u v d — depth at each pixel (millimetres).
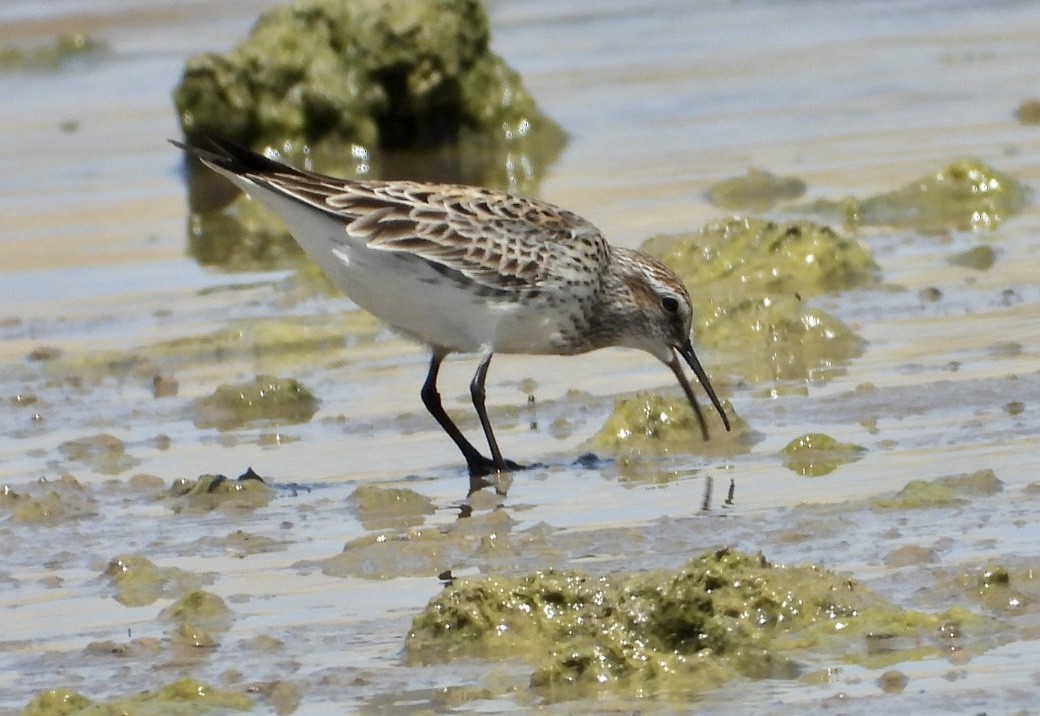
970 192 21031
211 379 16484
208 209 23828
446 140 28016
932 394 14266
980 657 9039
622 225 20922
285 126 27609
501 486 12875
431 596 10500
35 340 17984
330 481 13312
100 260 21328
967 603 9711
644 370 16109
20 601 10805
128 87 30828
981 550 10523
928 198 21000
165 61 32156
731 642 9195
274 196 13578
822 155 24109
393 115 28016
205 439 14617
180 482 13125
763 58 31141
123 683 9414
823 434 13211
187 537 11992
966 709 8453
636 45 32906
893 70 29422
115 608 10625
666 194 22531
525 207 14008
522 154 26625
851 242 18531
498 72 28062
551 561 10984
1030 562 10227
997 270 18188
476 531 11703
